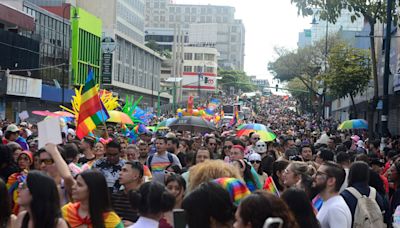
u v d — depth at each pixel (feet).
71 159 33.14
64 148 33.19
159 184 19.71
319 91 236.02
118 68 267.59
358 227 25.00
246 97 428.97
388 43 74.54
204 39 601.62
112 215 20.71
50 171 25.72
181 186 24.59
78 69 218.18
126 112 83.25
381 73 127.75
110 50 242.78
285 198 18.79
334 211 22.53
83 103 45.70
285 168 28.71
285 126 181.78
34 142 45.44
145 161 43.62
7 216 18.86
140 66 309.42
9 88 144.36
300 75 247.29
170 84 390.63
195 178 19.39
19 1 171.94
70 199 23.38
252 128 63.26
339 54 136.77
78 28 216.33
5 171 29.04
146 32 523.70
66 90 193.67
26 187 18.22
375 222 25.22
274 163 31.73
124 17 282.56
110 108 68.03
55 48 201.05
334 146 67.36
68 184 21.77
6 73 142.41
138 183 26.71
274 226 13.91
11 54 151.33
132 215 26.05
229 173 19.39
